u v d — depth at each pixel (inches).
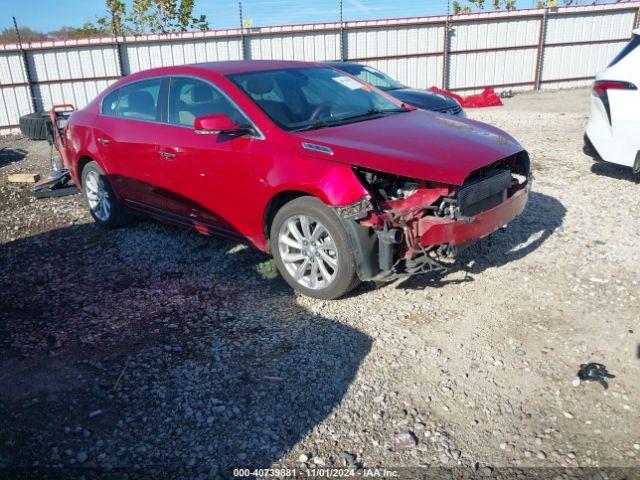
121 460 108.9
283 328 152.9
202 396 126.0
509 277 177.3
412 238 147.3
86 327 158.7
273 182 161.3
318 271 164.4
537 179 284.8
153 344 147.9
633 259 185.8
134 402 125.2
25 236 243.6
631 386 124.7
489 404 120.5
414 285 174.2
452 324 151.6
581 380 126.9
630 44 249.8
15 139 609.0
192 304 170.1
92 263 207.6
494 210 156.6
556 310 156.9
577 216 227.5
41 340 152.6
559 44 869.2
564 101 712.4
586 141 278.5
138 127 208.5
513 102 731.4
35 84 732.7
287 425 116.4
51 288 187.3
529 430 113.2
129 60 761.6
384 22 813.9
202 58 786.2
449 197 146.2
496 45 853.8
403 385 127.1
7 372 138.1
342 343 144.3
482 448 109.0
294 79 194.7
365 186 148.2
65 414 122.0
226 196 179.0
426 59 844.0
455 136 165.6
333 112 183.9
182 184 193.2
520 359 135.2
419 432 113.4
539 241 204.1
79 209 277.0
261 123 169.6
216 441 112.9
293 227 163.8
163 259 206.4
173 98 198.1
